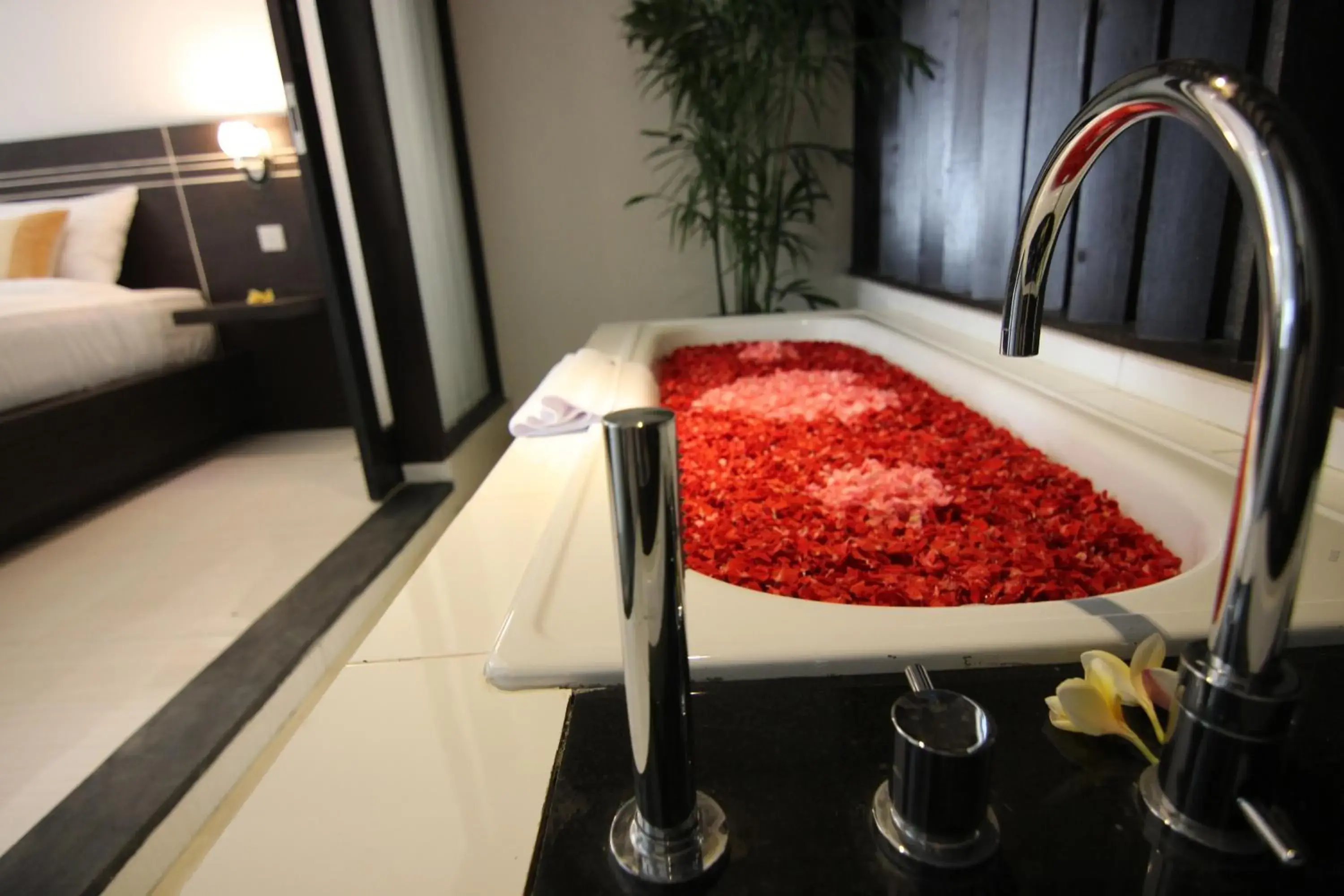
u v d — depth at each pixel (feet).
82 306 8.27
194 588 6.03
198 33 9.41
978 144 5.98
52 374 7.73
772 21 8.02
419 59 8.26
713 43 8.41
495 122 9.63
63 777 3.91
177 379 9.31
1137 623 1.98
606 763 1.62
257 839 1.46
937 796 1.27
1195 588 2.17
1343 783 1.46
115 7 9.32
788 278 10.21
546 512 3.18
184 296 9.94
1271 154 1.07
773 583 2.62
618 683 1.88
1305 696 1.72
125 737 4.23
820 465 4.14
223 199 10.06
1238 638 1.25
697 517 3.39
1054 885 1.28
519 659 1.93
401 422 7.68
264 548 6.72
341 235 6.80
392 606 2.37
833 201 9.91
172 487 8.60
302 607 5.46
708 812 1.45
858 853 1.36
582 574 2.39
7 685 4.77
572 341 10.50
